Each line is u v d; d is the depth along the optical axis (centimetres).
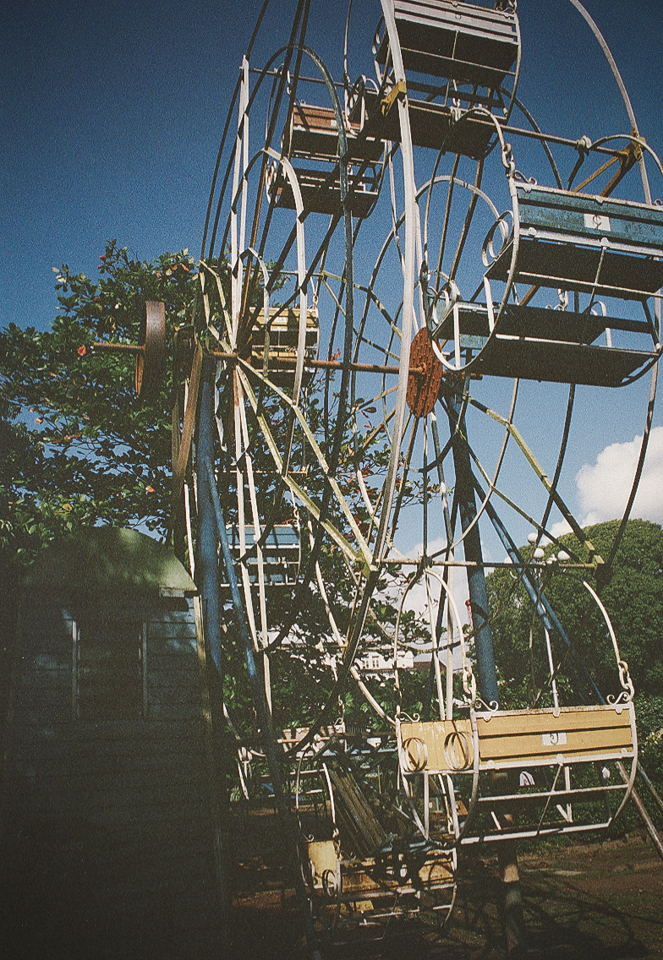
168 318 1329
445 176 637
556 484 700
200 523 823
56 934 600
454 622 650
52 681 717
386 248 816
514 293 651
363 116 735
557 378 668
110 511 1200
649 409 601
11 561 1087
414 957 668
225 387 1048
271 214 735
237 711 1075
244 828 741
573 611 3256
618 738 579
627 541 3697
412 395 845
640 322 617
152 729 722
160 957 605
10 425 1309
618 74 625
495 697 766
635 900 839
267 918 682
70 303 1384
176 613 795
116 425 1286
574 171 665
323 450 1266
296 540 1017
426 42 621
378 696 1142
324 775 780
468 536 818
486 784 747
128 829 666
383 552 541
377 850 659
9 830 639
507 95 677
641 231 568
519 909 672
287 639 1178
